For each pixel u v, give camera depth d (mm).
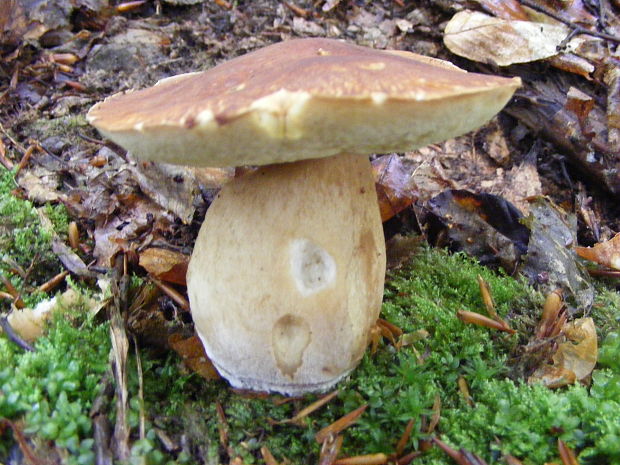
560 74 274
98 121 117
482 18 301
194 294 143
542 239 211
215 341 141
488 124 284
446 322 179
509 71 286
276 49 131
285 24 327
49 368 144
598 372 158
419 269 207
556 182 264
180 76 163
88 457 127
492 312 184
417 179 254
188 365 159
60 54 306
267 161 109
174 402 150
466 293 198
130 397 146
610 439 131
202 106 99
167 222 216
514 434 139
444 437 141
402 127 100
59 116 271
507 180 262
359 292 138
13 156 245
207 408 151
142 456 129
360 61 110
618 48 282
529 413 144
